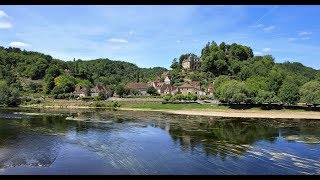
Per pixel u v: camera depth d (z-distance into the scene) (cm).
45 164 3159
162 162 3303
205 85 18812
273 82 12169
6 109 10838
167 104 12181
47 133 5153
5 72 19875
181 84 19312
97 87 17662
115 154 3688
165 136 5038
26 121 6900
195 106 11344
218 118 8356
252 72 17825
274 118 8456
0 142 4225
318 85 10238
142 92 18238
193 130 5806
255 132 5619
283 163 3306
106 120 7475
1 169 2933
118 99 14238
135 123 6894
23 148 3894
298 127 6431
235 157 3559
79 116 8456
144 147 4100
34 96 15475
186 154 3691
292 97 10406
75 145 4212
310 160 3462
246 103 11281
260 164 3247
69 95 15600
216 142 4512
